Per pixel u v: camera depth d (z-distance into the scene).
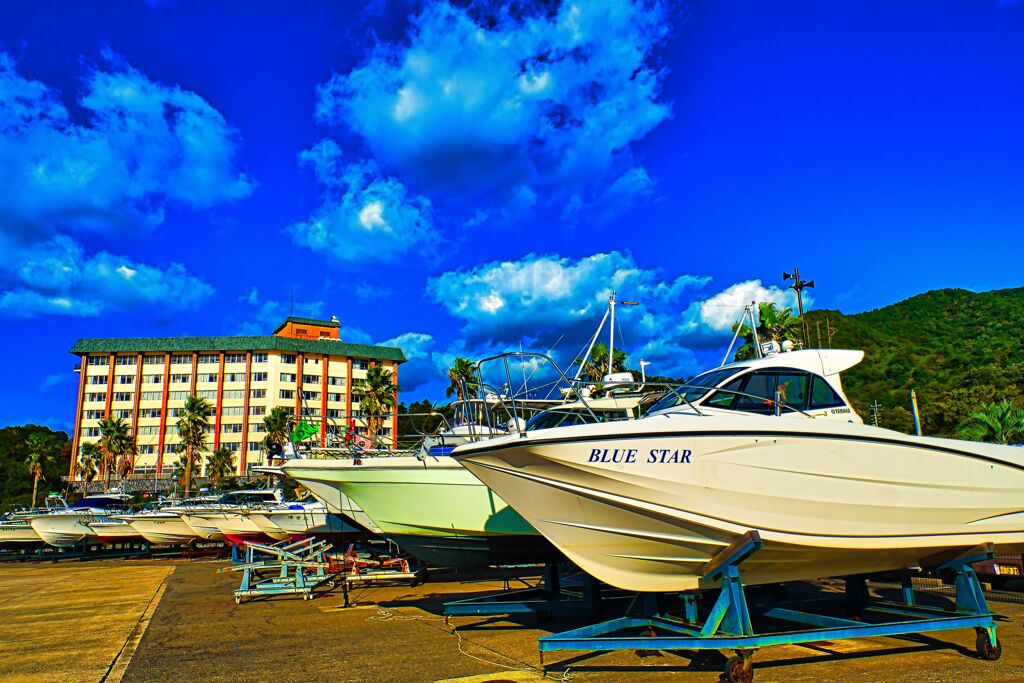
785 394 7.29
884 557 6.09
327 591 10.50
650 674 5.28
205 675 5.54
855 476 5.78
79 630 7.67
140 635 7.28
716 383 7.45
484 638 6.77
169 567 15.10
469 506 8.65
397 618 7.98
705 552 5.57
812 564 5.95
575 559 6.04
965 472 6.23
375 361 69.44
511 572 12.31
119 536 18.44
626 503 5.56
